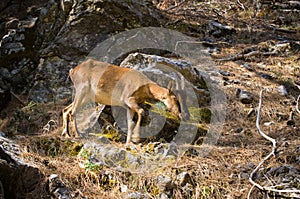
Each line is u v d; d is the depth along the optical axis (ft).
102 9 36.96
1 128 29.99
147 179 22.20
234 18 49.83
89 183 22.06
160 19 44.39
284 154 23.93
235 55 39.42
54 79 34.68
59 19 38.29
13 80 35.99
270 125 28.07
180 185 21.85
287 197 20.76
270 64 38.37
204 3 54.08
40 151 24.91
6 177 21.29
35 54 37.73
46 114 30.37
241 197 21.36
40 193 21.03
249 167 23.26
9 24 39.17
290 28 48.21
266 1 53.62
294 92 33.09
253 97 31.50
